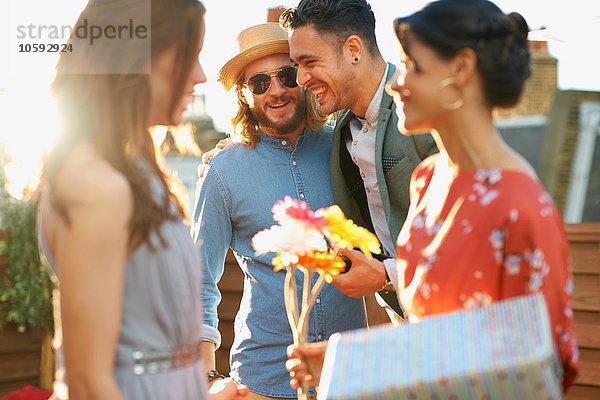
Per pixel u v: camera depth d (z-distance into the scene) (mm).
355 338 2512
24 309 7461
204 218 4531
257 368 4465
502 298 2516
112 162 2482
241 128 4559
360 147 4266
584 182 13477
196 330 2668
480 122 2621
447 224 2639
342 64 4168
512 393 2262
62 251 2395
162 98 2662
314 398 4266
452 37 2580
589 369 6250
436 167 2896
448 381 2293
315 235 3244
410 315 2840
